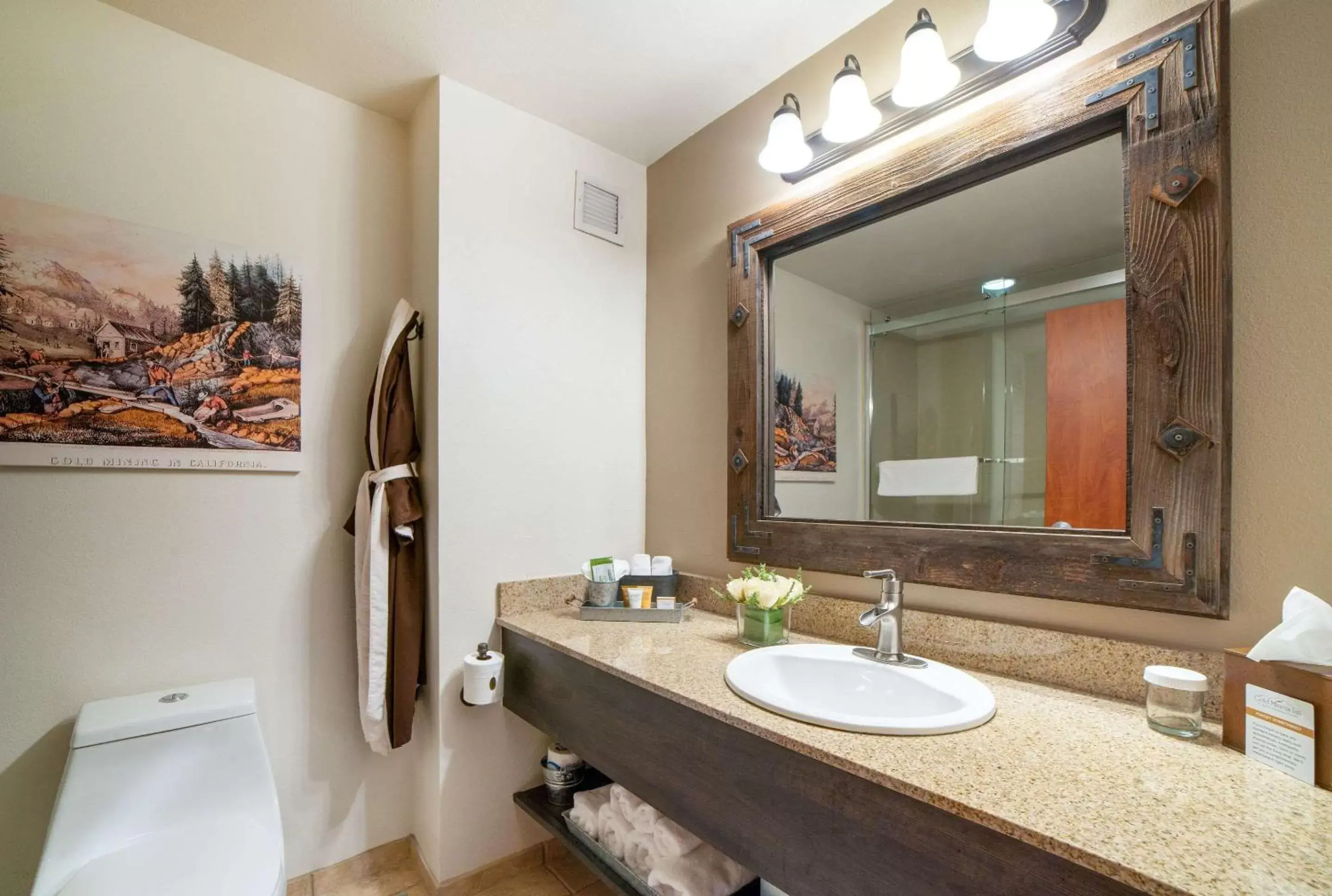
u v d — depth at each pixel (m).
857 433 1.43
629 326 2.06
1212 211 0.92
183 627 1.46
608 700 1.28
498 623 1.69
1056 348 1.11
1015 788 0.72
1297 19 0.89
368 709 1.54
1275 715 0.77
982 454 1.21
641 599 1.70
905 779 0.74
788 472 1.58
